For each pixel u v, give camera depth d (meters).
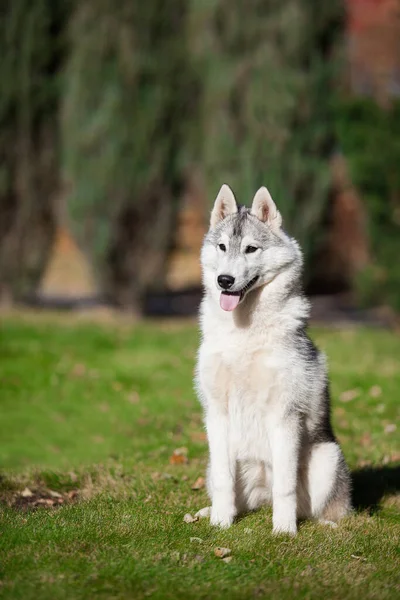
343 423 9.84
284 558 5.08
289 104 18.34
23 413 10.89
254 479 6.15
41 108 19.00
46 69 18.98
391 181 17.00
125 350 14.96
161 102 18.50
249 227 5.98
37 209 19.56
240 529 5.69
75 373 12.88
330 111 18.81
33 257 19.91
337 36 18.88
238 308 5.87
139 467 7.80
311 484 6.07
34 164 19.30
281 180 18.67
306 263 19.31
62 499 6.75
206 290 6.20
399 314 17.98
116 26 18.20
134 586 4.51
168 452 8.59
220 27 18.44
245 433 5.92
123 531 5.38
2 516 5.75
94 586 4.50
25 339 15.50
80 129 18.52
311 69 18.67
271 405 5.77
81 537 5.20
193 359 14.16
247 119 18.56
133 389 12.02
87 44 18.30
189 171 19.23
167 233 19.20
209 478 6.18
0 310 19.64
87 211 18.75
